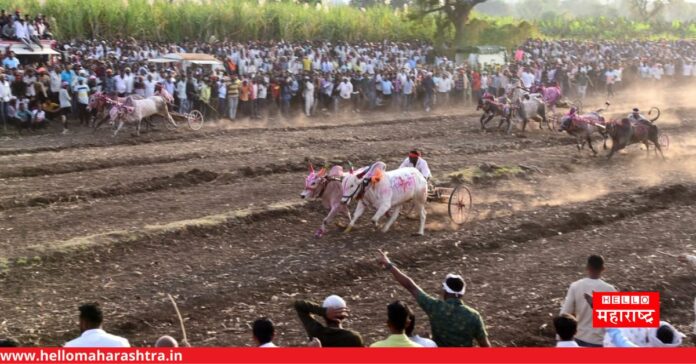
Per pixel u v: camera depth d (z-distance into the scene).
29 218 19.00
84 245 15.95
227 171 24.31
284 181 23.75
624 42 68.25
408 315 8.59
